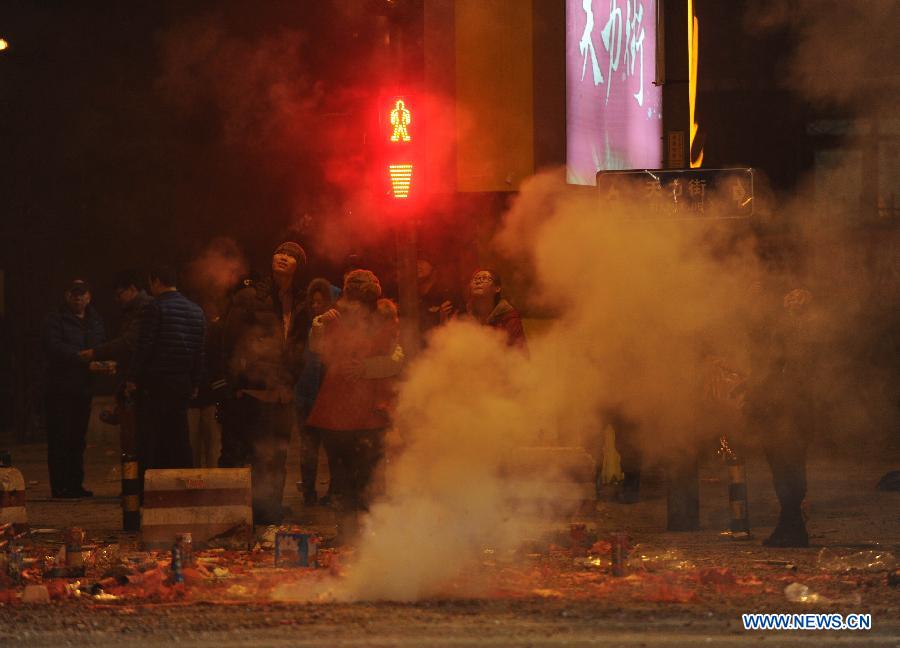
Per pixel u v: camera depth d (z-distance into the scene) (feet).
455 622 77.41
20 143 245.45
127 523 123.34
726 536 113.91
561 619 78.23
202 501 109.91
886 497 143.64
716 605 82.28
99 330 159.12
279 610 81.41
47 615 80.33
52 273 251.60
